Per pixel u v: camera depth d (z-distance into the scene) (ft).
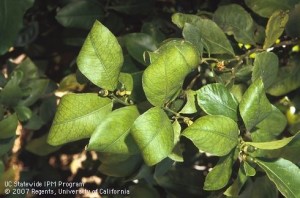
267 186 2.58
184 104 2.27
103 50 2.12
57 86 3.51
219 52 2.63
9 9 3.01
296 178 2.14
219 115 2.03
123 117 2.09
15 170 3.16
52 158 4.17
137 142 1.91
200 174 2.97
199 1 3.46
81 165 3.92
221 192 2.64
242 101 2.14
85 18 3.31
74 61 3.48
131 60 2.83
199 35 2.47
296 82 2.85
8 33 3.01
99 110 2.17
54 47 3.98
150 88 2.05
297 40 2.78
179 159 2.16
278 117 2.42
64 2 3.46
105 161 2.64
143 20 3.46
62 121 2.13
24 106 3.10
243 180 2.20
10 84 2.95
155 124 1.93
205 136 1.98
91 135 2.07
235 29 2.83
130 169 2.90
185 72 2.08
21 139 4.01
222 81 2.53
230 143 2.06
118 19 3.38
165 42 2.55
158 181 2.93
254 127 2.35
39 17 3.88
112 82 2.16
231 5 2.83
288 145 2.31
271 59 2.39
